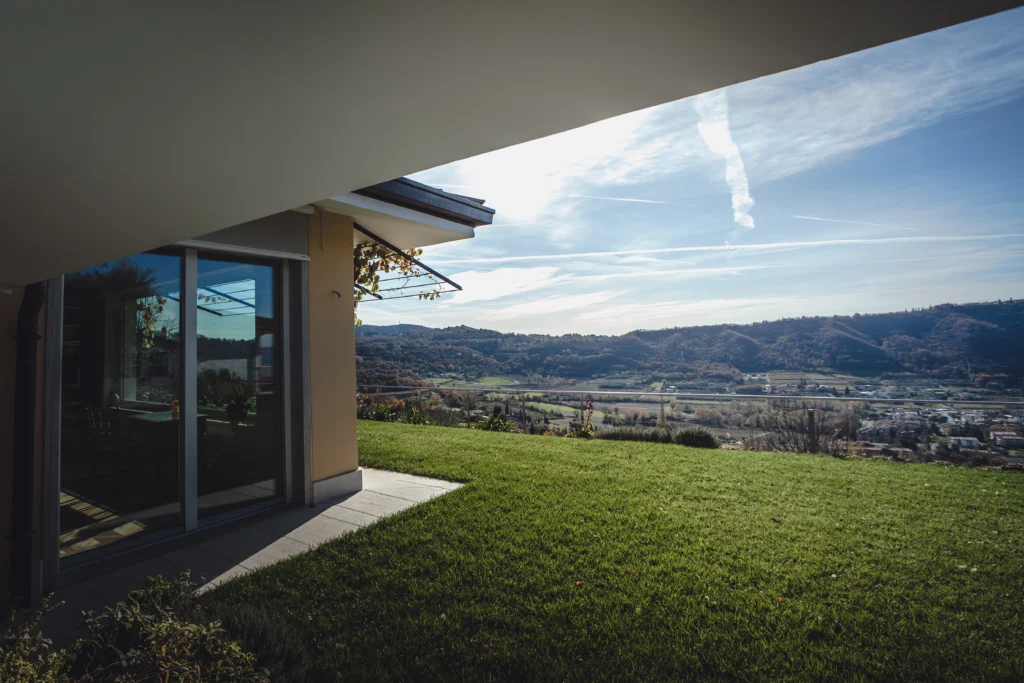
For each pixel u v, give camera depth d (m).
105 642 1.64
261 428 4.82
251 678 1.67
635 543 3.79
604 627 2.72
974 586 3.13
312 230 5.17
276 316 5.01
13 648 1.54
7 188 1.35
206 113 1.10
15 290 2.94
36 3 0.73
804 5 0.87
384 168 1.54
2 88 0.93
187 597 2.15
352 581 3.26
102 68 0.90
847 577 3.25
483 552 3.66
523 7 0.84
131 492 3.89
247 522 4.46
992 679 2.27
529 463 6.39
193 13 0.78
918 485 5.40
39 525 3.26
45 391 3.30
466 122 1.30
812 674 2.33
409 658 2.46
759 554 3.60
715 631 2.67
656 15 0.88
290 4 0.79
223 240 4.41
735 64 1.08
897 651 2.48
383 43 0.93
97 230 1.70
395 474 6.02
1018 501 4.82
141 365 3.99
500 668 2.40
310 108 1.14
